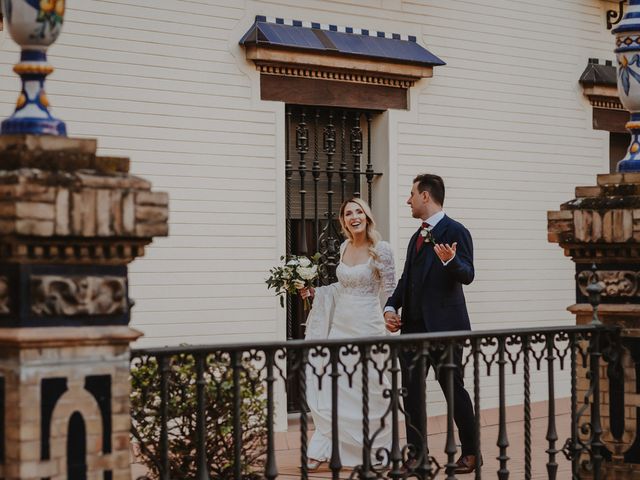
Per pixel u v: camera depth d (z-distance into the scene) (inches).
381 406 316.5
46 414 169.5
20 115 174.2
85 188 167.6
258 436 259.3
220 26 368.8
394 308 315.6
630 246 247.3
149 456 208.1
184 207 359.6
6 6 174.1
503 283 451.8
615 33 256.2
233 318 370.3
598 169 490.9
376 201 417.7
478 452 229.0
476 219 442.3
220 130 368.2
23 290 166.6
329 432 317.1
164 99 355.6
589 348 249.1
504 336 233.0
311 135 403.5
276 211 382.3
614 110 499.8
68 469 171.6
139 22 350.3
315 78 392.8
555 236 254.8
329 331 329.4
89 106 339.6
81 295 170.7
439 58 429.1
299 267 331.0
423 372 220.8
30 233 162.6
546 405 459.5
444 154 431.2
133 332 176.4
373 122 418.6
